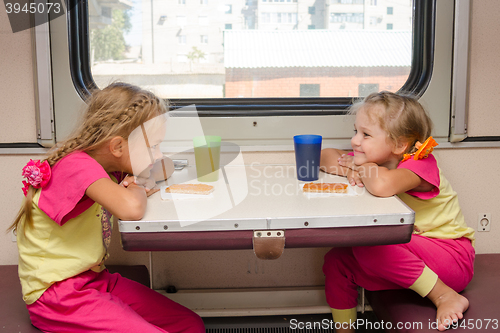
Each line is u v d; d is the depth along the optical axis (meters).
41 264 0.96
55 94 1.37
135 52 1.38
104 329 0.91
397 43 1.42
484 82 1.44
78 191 0.89
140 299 1.11
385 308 1.09
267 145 1.45
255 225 0.78
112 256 1.49
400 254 1.05
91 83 1.38
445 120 1.45
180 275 1.53
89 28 1.36
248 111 1.42
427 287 1.04
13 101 1.38
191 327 1.11
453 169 1.50
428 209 1.21
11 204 1.44
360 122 1.18
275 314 1.51
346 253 1.29
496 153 1.50
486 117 1.46
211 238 0.78
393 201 0.91
